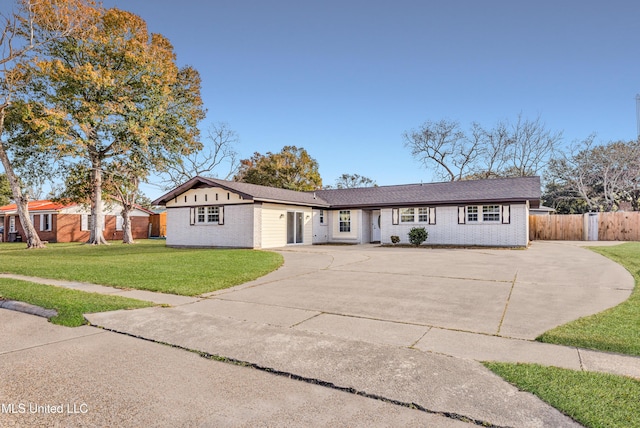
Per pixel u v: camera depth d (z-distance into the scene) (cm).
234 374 354
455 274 950
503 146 3519
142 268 1057
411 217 2067
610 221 2259
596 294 696
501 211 1845
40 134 1886
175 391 317
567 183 3606
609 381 316
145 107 2231
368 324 517
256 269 1032
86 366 374
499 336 459
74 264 1166
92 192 2373
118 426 262
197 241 2023
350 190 2530
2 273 1001
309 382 334
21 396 309
